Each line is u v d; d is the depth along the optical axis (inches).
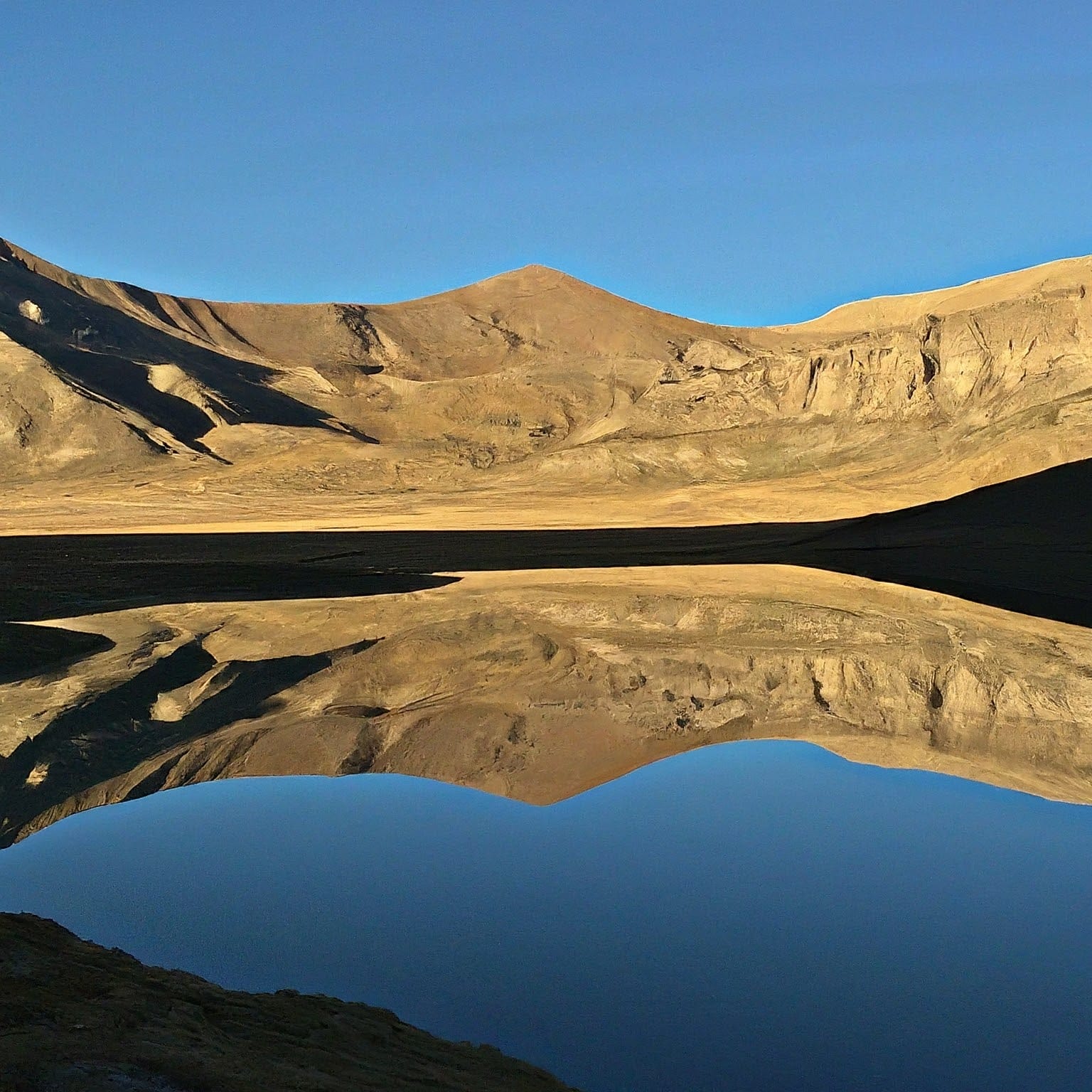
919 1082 333.1
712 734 856.9
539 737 846.5
